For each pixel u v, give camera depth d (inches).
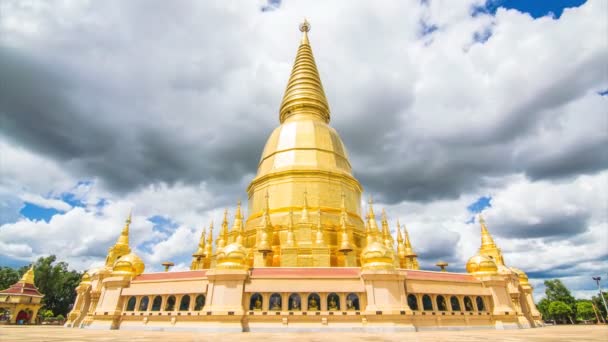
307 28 3019.2
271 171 1983.3
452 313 1304.1
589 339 770.8
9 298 2677.2
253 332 1130.0
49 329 1317.7
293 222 1720.0
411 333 1059.3
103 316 1349.7
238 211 1930.4
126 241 1836.9
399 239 2284.7
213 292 1218.6
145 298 1364.4
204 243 2180.1
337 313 1181.7
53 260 3609.7
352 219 1905.8
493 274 1443.2
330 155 2057.1
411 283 1267.2
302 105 2317.9
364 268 1236.5
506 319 1369.3
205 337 862.5
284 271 1273.4
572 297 3941.9
